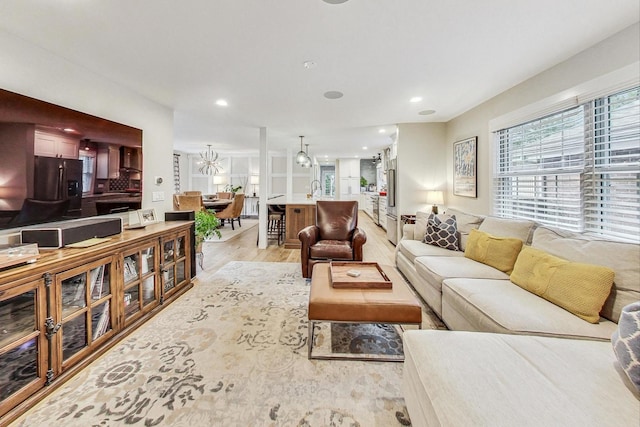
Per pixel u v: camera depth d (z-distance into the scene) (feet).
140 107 10.46
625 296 4.84
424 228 11.71
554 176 8.57
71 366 5.48
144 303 7.84
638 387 3.11
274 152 30.76
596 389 3.21
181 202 19.72
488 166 11.68
